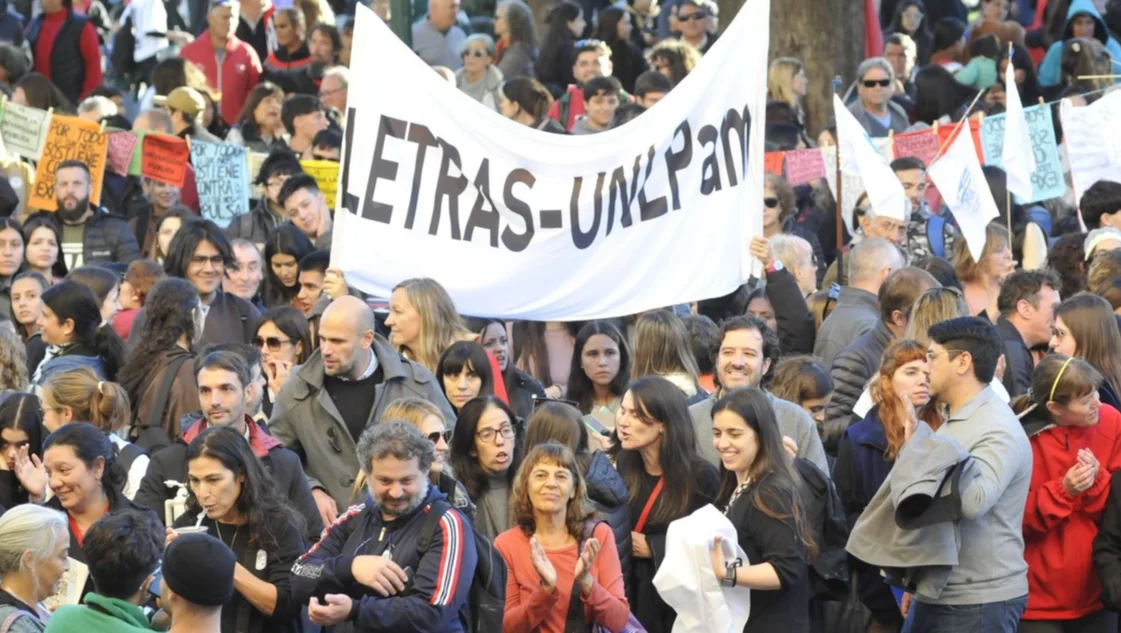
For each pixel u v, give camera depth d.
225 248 15.45
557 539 11.02
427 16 27.12
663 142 14.58
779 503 11.09
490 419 11.88
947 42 27.95
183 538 9.27
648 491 11.88
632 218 14.55
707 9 26.33
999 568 11.01
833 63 25.81
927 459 10.60
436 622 10.15
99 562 9.55
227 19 25.19
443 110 14.35
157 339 13.23
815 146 23.00
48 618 10.26
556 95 25.06
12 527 10.02
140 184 19.55
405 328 13.57
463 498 11.08
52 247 17.05
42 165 18.75
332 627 11.11
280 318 14.07
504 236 14.41
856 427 12.24
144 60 26.78
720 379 12.69
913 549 10.77
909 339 12.15
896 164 18.47
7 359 13.61
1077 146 19.39
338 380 12.73
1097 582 11.83
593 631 10.85
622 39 26.20
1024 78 26.47
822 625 11.83
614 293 14.55
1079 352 12.84
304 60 26.11
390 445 10.29
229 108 25.19
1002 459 10.85
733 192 14.77
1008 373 13.70
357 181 14.29
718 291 14.73
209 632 9.23
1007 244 15.94
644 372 13.55
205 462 10.46
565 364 16.14
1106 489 11.73
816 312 16.11
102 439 11.16
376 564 10.16
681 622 11.03
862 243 15.45
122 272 17.00
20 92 21.47
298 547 10.68
